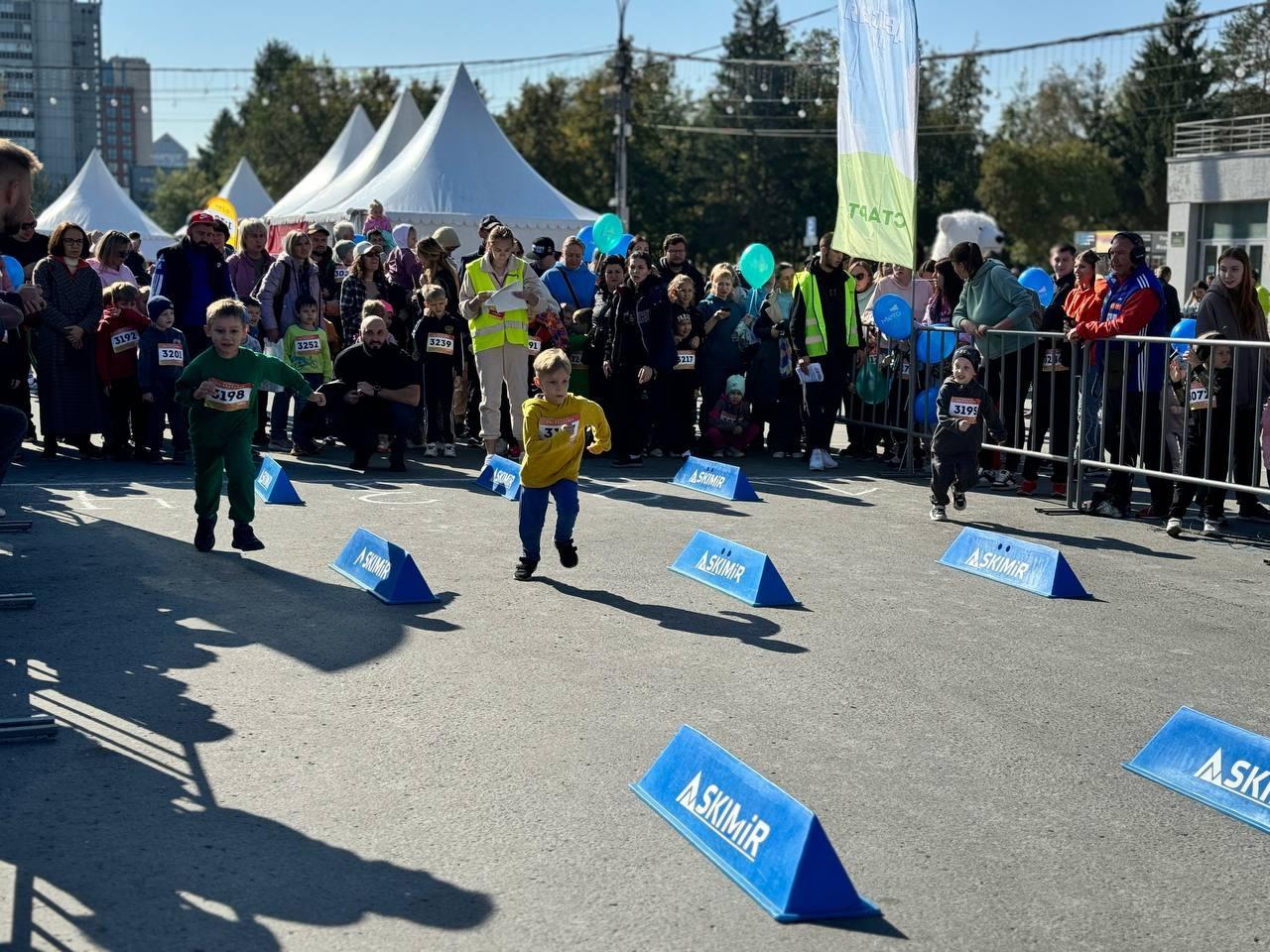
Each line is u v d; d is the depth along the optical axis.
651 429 12.77
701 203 81.12
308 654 5.93
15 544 8.12
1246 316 8.91
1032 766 4.71
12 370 10.91
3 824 4.02
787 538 8.77
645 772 4.56
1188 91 88.62
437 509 9.66
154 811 4.14
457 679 5.59
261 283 12.64
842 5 11.88
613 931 3.42
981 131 91.31
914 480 11.49
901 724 5.13
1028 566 7.50
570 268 13.42
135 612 6.58
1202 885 3.79
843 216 12.05
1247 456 9.11
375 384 11.43
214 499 7.96
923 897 3.66
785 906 3.52
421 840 3.97
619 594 7.16
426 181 22.30
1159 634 6.52
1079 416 9.98
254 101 98.56
